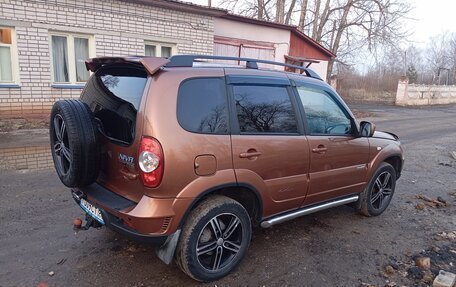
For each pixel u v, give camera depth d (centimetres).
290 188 352
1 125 941
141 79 292
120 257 339
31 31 982
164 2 1160
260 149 319
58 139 328
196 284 303
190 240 287
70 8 1027
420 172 746
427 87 2891
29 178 556
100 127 320
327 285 311
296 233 410
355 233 419
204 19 1304
